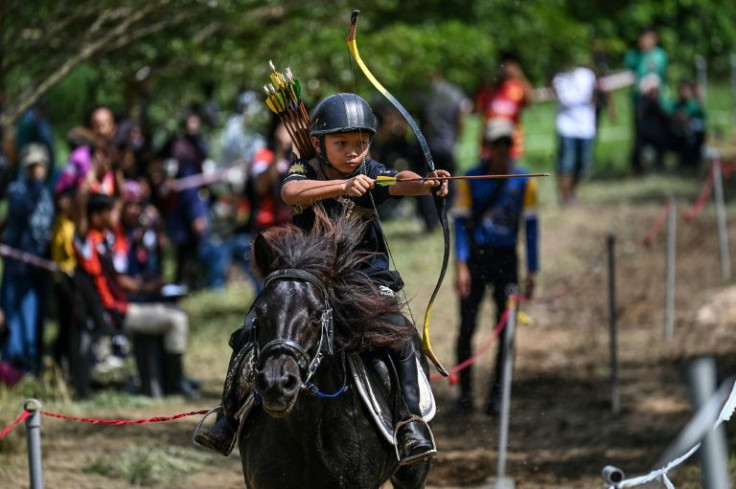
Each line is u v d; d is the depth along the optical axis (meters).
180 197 41.91
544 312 38.97
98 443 24.84
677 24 88.25
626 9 86.19
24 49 31.50
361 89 39.56
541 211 54.09
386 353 15.04
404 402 14.72
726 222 49.69
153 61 35.88
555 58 61.41
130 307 28.64
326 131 14.71
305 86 37.25
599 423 27.22
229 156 45.09
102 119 31.28
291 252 13.72
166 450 24.30
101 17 31.16
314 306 13.17
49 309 37.06
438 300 39.78
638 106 61.44
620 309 38.81
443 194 14.77
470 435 26.34
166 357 29.06
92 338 28.61
